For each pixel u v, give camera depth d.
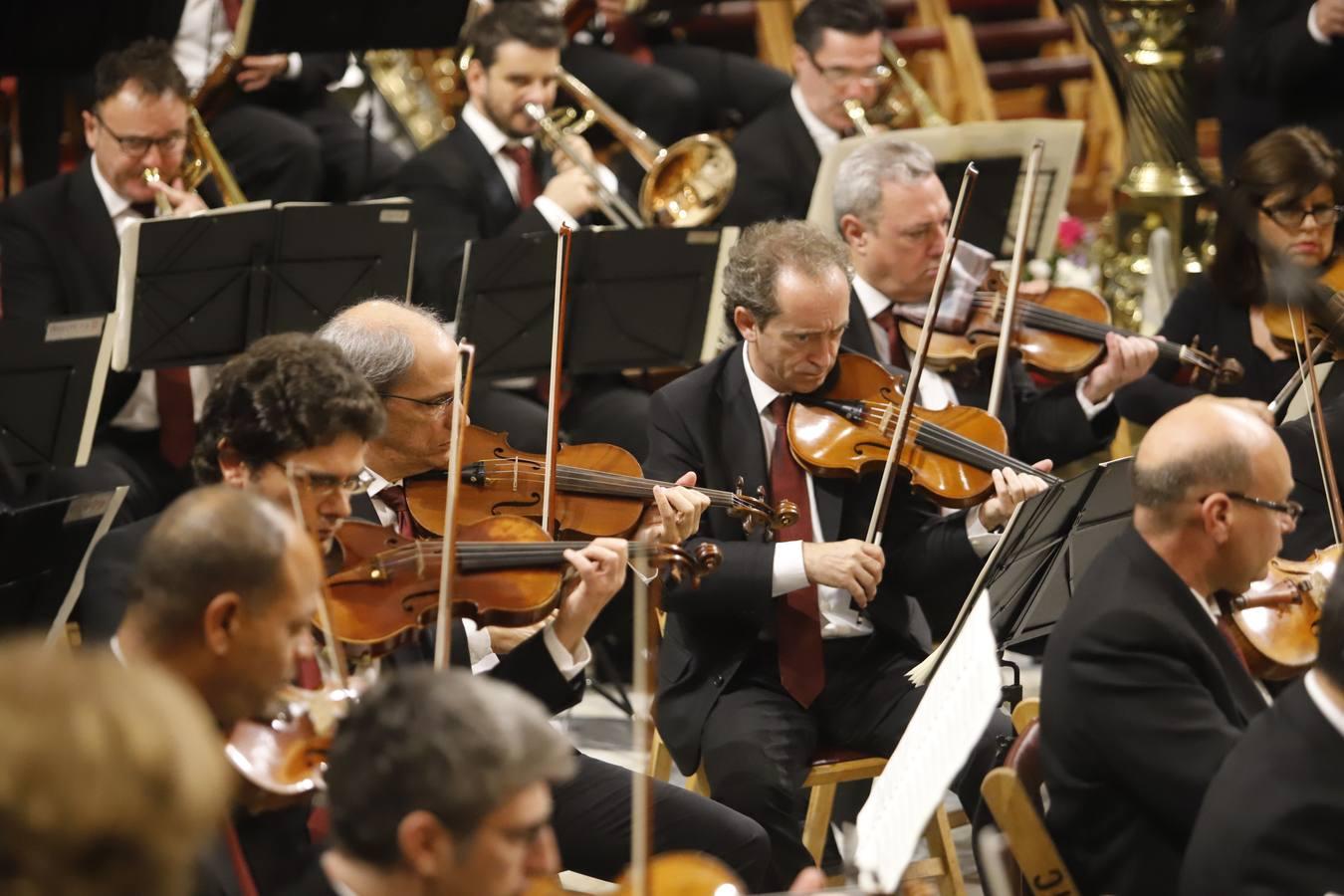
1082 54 31.31
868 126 23.33
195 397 18.80
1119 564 10.31
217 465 10.25
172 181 19.16
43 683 4.66
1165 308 22.73
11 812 4.48
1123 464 11.91
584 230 18.27
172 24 23.20
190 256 16.73
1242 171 17.31
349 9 21.88
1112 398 16.98
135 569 8.18
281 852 9.34
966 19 30.70
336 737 6.97
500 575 11.52
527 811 6.76
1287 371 17.30
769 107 26.98
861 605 13.34
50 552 11.74
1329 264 17.20
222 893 8.35
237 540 7.95
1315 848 8.41
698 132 26.58
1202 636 10.18
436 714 6.75
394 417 12.29
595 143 26.02
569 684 11.30
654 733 14.78
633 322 18.81
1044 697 10.27
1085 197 30.19
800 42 23.61
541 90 22.06
